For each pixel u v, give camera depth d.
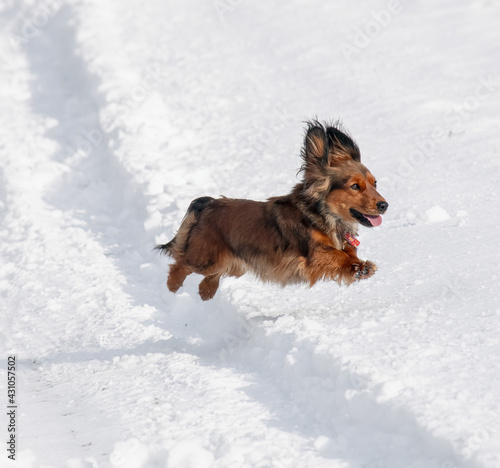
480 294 7.58
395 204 11.49
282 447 5.54
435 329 6.78
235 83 19.64
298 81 18.92
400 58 19.00
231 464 5.34
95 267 11.98
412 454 5.07
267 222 8.64
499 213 10.32
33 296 11.17
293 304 8.74
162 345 8.82
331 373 6.25
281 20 23.94
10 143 18.66
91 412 6.79
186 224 9.54
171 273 9.70
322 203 8.31
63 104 21.44
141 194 14.16
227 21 24.83
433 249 9.48
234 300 9.16
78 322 10.01
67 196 15.82
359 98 16.97
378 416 5.51
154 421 6.31
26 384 7.95
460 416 5.10
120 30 25.34
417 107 15.75
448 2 22.59
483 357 5.97
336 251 8.16
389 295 8.27
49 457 5.81
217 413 6.25
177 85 20.05
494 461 4.56
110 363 8.28
